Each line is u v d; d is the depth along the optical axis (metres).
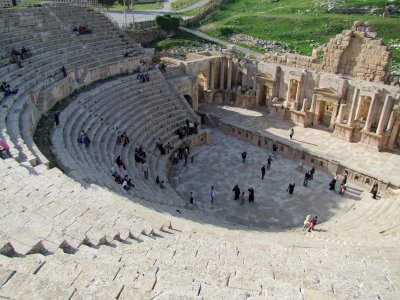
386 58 35.50
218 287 7.80
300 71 40.94
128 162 26.81
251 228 22.67
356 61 37.72
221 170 33.03
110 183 19.20
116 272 8.25
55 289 6.76
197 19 78.12
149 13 77.62
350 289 8.79
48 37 34.78
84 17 41.38
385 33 59.66
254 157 35.72
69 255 9.39
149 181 26.11
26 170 15.51
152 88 38.41
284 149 35.94
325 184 31.00
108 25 43.47
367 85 35.69
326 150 35.03
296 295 7.91
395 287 9.83
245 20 73.94
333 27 63.75
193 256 11.24
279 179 31.62
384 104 33.69
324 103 40.47
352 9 69.50
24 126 21.22
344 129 37.00
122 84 36.75
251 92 46.09
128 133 30.92
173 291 7.09
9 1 49.38
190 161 34.53
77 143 24.20
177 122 37.06
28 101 24.72
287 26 68.19
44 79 29.03
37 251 9.65
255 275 9.93
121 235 11.93
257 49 61.44
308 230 22.80
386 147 35.44
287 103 42.38
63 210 12.73
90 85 34.91
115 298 6.82
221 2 91.12
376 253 13.61
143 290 7.07
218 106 47.25
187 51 58.66
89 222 12.17
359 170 30.70
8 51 29.36
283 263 11.70
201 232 14.52
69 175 17.69
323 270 11.14
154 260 10.27
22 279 6.95
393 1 69.38
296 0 85.56
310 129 40.09
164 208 19.95
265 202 28.23
